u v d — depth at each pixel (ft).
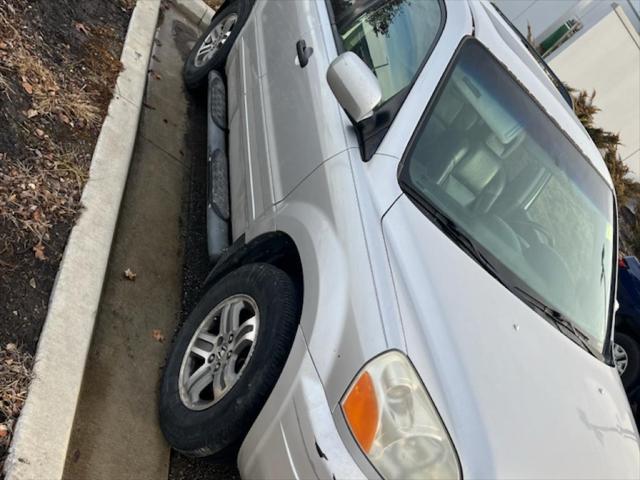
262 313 7.45
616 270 10.52
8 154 8.61
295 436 6.27
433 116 8.35
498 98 9.27
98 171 9.71
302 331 6.81
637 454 7.84
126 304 9.27
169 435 7.75
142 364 8.80
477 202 8.38
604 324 9.62
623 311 18.38
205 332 8.30
